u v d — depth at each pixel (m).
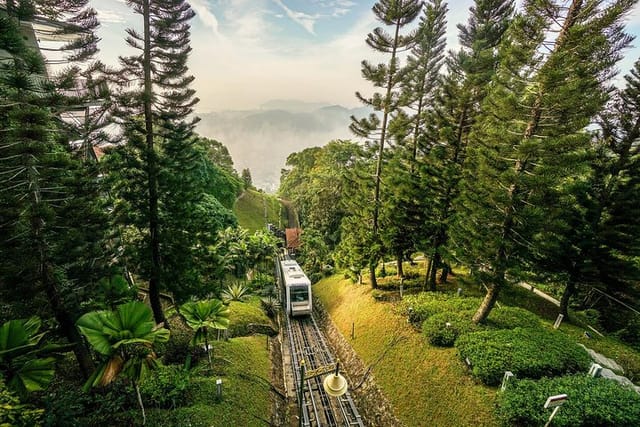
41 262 7.13
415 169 16.59
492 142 10.51
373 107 15.48
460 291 14.80
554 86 8.55
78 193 7.94
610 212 13.00
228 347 12.16
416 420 9.43
